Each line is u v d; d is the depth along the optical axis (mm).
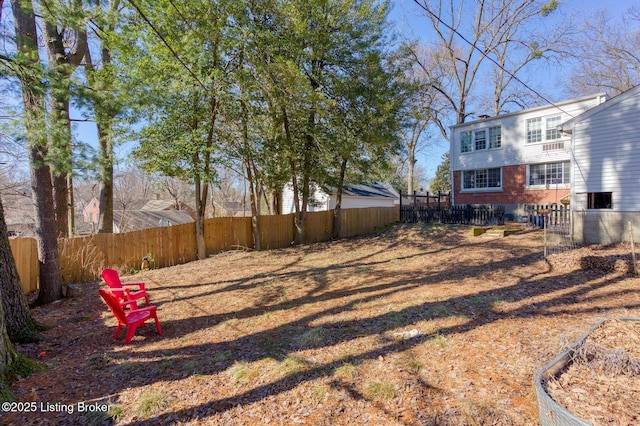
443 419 2816
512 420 2748
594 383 2840
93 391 3539
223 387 3562
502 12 21531
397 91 13188
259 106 11656
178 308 6551
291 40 11070
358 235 16906
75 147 6602
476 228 12516
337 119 12391
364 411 3023
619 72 22938
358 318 5410
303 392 3371
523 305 5469
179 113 10766
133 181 33375
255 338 4898
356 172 16125
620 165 10273
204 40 9781
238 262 11133
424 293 6492
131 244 10422
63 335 5246
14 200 17031
